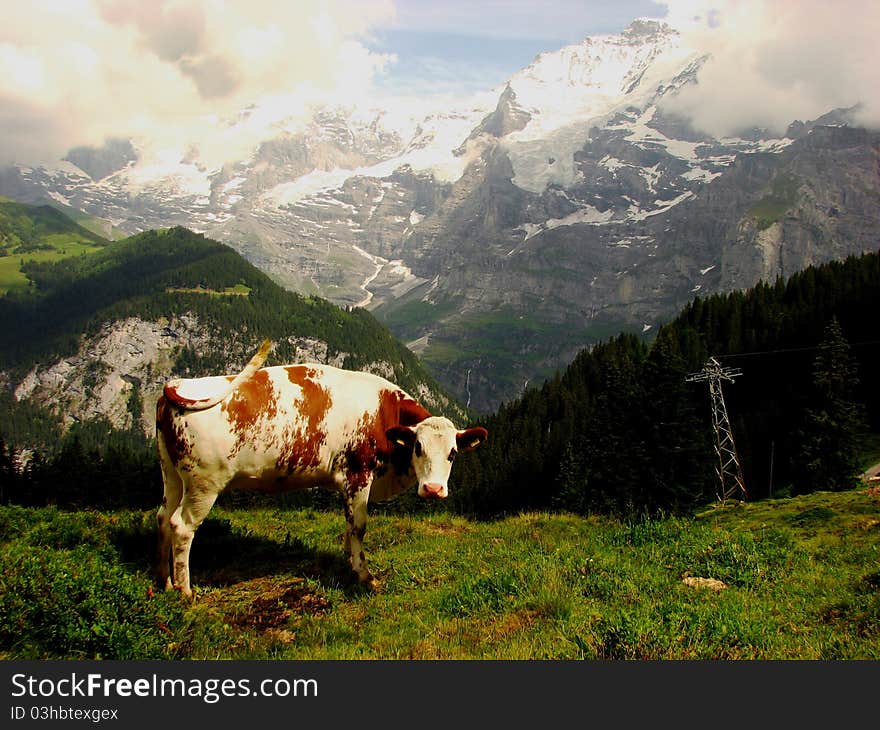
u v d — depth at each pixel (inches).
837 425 2920.8
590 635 374.0
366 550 617.6
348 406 508.7
